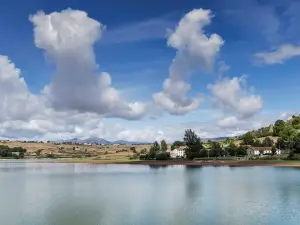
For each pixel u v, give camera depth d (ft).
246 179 309.63
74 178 359.25
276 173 377.30
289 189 232.94
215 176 351.46
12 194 227.61
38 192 238.07
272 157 641.40
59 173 444.14
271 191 223.71
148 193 226.38
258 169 452.76
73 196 215.92
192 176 360.28
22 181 326.03
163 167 563.89
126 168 554.05
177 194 219.41
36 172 469.57
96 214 156.35
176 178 338.95
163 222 139.85
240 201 185.47
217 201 187.32
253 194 211.20
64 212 161.17
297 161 578.25
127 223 138.51
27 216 153.48
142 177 360.89
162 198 202.59
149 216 151.02
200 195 212.84
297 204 173.99
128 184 288.10
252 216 147.54
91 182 310.65
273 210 159.33
